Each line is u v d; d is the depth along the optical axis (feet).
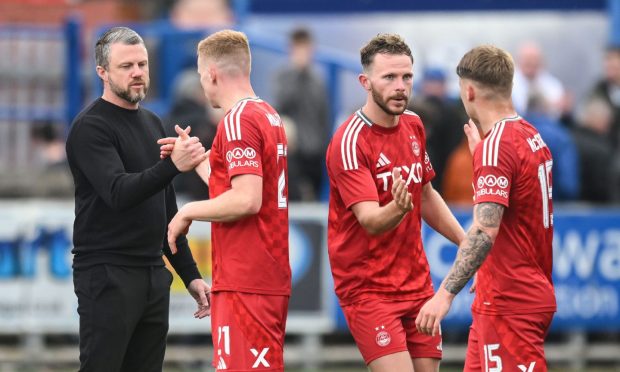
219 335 79.56
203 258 123.54
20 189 137.18
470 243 77.66
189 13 164.04
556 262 128.57
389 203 77.00
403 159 81.87
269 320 79.10
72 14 175.22
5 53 150.71
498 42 168.45
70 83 148.77
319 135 148.97
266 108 79.77
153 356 83.51
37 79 151.12
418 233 82.84
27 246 124.06
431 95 139.13
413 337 82.94
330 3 168.04
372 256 81.61
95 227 80.48
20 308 124.26
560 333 132.26
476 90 80.38
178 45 153.07
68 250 124.36
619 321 129.29
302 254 126.52
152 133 82.58
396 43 80.02
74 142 79.82
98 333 80.02
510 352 79.97
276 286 79.36
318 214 126.52
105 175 78.43
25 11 172.86
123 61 79.36
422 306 81.87
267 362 78.95
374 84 80.02
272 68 162.30
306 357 127.34
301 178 148.15
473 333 82.33
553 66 169.37
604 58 157.58
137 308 81.10
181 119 129.29
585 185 138.51
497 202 77.92
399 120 82.79
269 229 79.20
